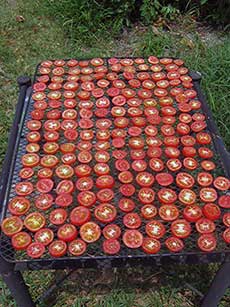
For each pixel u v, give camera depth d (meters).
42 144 0.97
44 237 0.77
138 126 1.00
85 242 0.76
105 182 0.86
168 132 0.98
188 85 1.12
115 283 1.05
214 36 1.86
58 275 1.06
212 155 0.93
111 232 0.77
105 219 0.79
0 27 1.89
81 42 1.80
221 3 1.83
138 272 1.06
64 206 0.82
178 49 1.75
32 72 1.68
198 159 0.94
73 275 1.06
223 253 0.74
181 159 0.95
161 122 1.01
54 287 1.00
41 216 0.80
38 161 0.90
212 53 1.62
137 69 1.18
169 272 1.06
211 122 1.01
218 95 1.45
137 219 0.80
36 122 1.00
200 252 0.74
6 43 1.81
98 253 0.75
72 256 0.74
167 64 1.21
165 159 0.94
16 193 0.84
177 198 0.84
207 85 1.48
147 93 1.09
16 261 0.73
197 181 0.87
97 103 1.06
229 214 0.80
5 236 0.77
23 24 1.91
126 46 1.80
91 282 1.05
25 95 1.11
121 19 1.83
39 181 0.86
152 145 0.95
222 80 1.50
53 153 0.93
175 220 0.80
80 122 1.00
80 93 1.09
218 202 0.82
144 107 1.05
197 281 1.05
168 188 0.86
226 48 1.63
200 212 0.81
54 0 1.97
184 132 0.98
